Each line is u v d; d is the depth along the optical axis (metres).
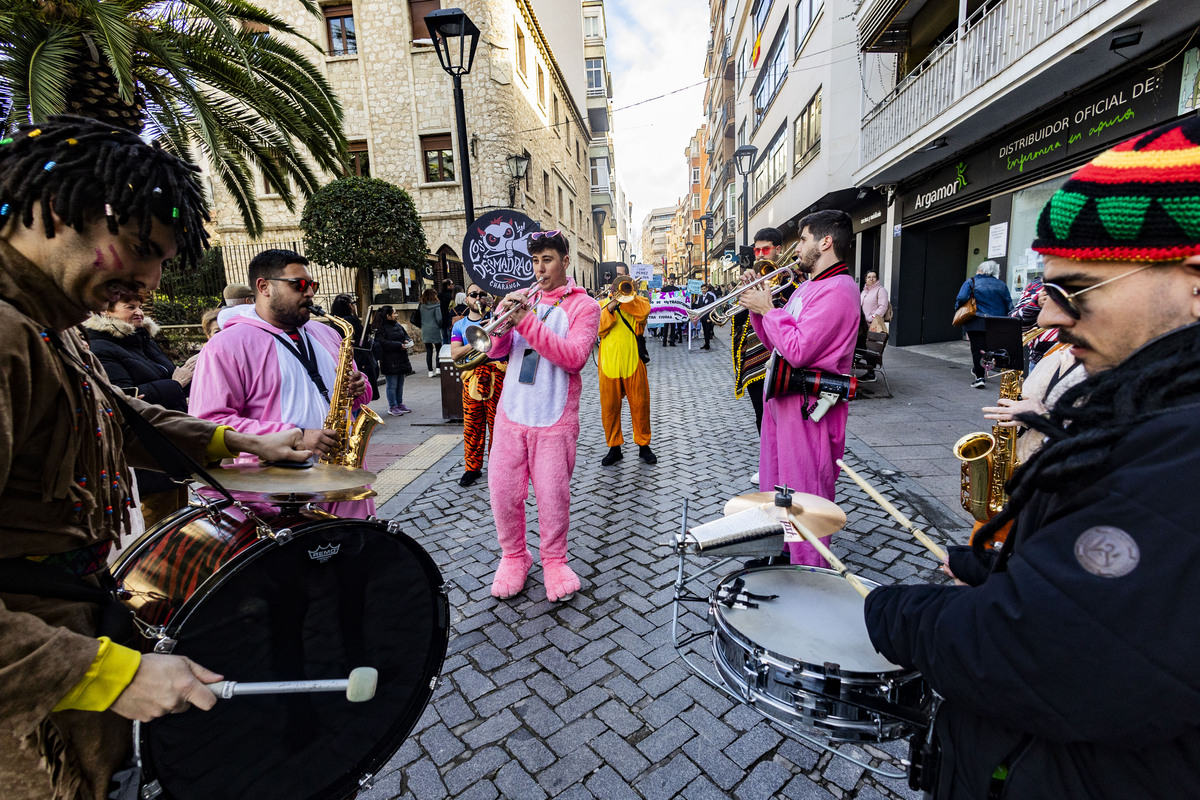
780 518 1.75
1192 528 0.57
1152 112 5.56
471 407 4.51
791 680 1.27
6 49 4.72
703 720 2.08
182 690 0.92
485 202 14.52
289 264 2.21
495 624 2.71
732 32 26.28
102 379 1.18
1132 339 0.71
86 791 1.00
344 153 7.93
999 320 5.28
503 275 4.73
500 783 1.85
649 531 3.69
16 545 0.93
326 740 1.35
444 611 1.66
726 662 1.44
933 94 8.84
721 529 1.63
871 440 5.22
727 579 1.66
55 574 0.98
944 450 4.86
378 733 1.47
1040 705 0.67
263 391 2.16
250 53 6.37
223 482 1.34
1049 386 1.97
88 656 0.86
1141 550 0.59
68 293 0.95
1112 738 0.64
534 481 2.85
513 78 14.98
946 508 3.73
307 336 2.42
